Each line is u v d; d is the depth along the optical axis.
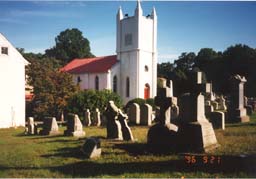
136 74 48.56
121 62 50.94
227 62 64.62
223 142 11.60
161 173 8.06
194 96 10.77
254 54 61.72
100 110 28.36
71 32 77.00
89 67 52.25
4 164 9.43
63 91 34.97
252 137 12.80
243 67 61.94
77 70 52.94
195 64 80.94
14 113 28.06
